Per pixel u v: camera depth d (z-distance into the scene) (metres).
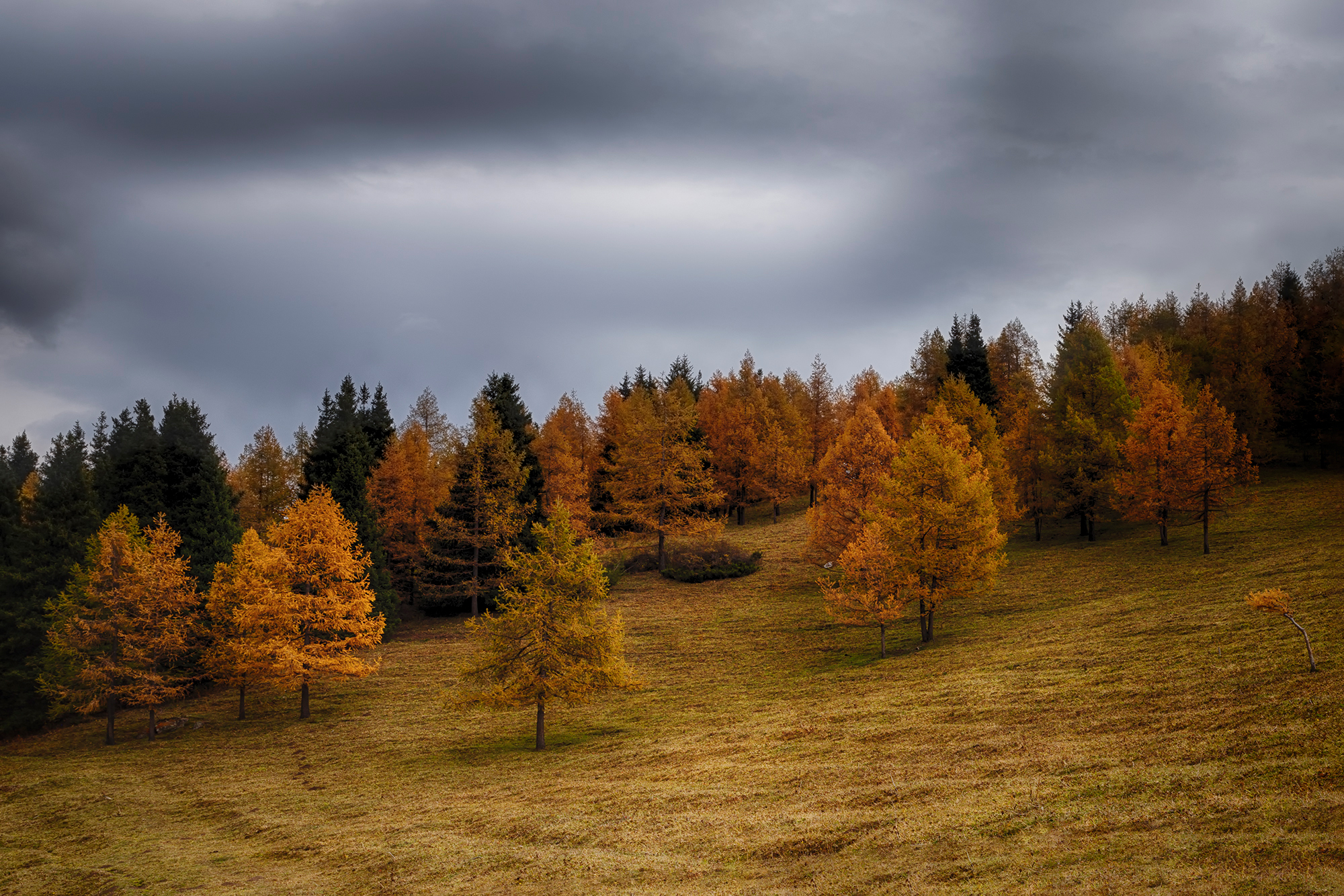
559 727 37.19
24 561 47.84
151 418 55.91
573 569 36.00
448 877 19.22
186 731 41.41
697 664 45.38
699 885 16.70
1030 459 65.69
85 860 23.89
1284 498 60.28
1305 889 11.48
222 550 53.38
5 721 44.06
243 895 19.44
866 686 35.81
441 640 56.03
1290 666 24.39
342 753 35.44
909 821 18.22
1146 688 26.20
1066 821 16.48
